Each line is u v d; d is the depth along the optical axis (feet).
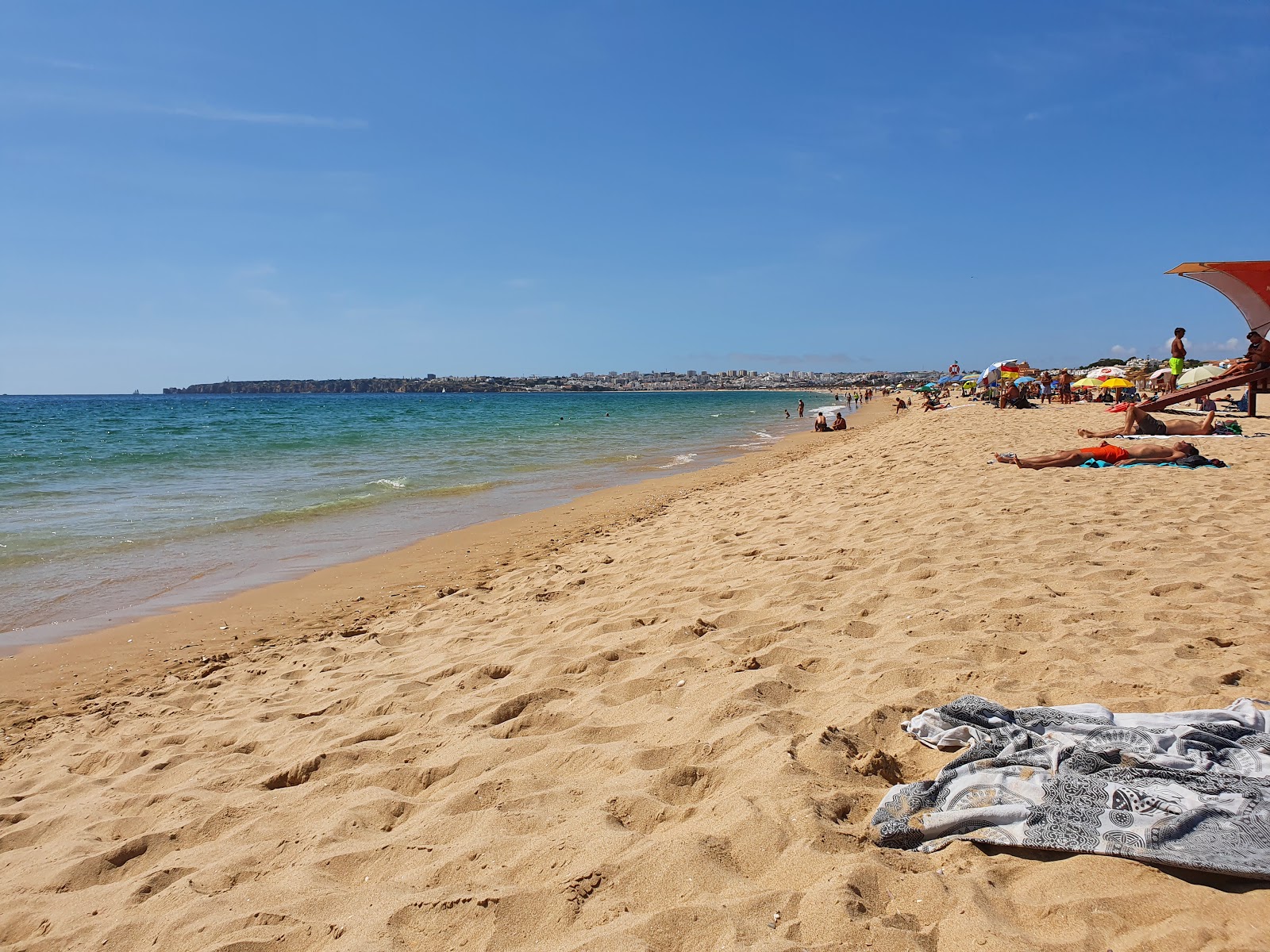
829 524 27.48
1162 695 11.64
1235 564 18.37
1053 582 17.80
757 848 8.79
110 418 190.39
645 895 8.34
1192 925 6.70
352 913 8.84
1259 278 45.73
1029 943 6.77
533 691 14.71
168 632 24.36
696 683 13.97
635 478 61.52
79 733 17.02
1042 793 8.67
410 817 11.13
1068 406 97.35
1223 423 45.52
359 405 343.67
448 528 40.37
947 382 182.09
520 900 8.46
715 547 26.55
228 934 8.78
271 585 29.58
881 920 7.32
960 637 14.60
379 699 15.97
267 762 13.91
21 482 59.41
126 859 11.19
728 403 367.25
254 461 77.30
